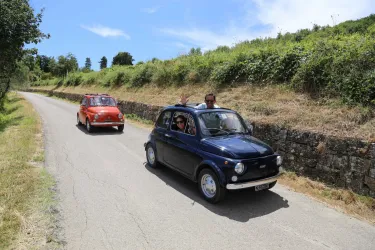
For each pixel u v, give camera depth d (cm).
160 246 358
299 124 714
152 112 1510
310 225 424
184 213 455
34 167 658
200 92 1513
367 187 519
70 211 447
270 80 1157
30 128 1185
